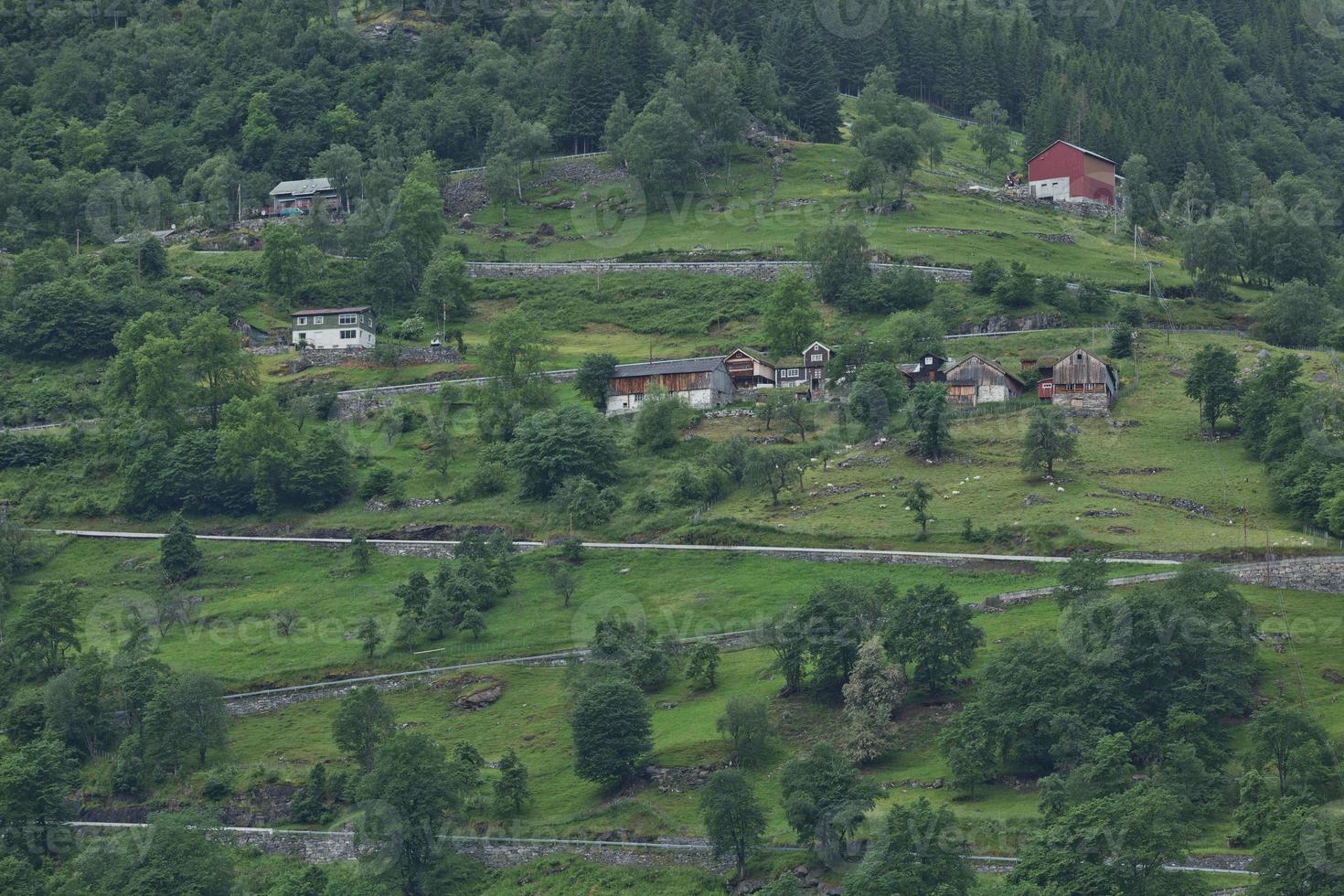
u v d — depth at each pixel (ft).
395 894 596.29
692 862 592.19
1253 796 548.72
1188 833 503.61
